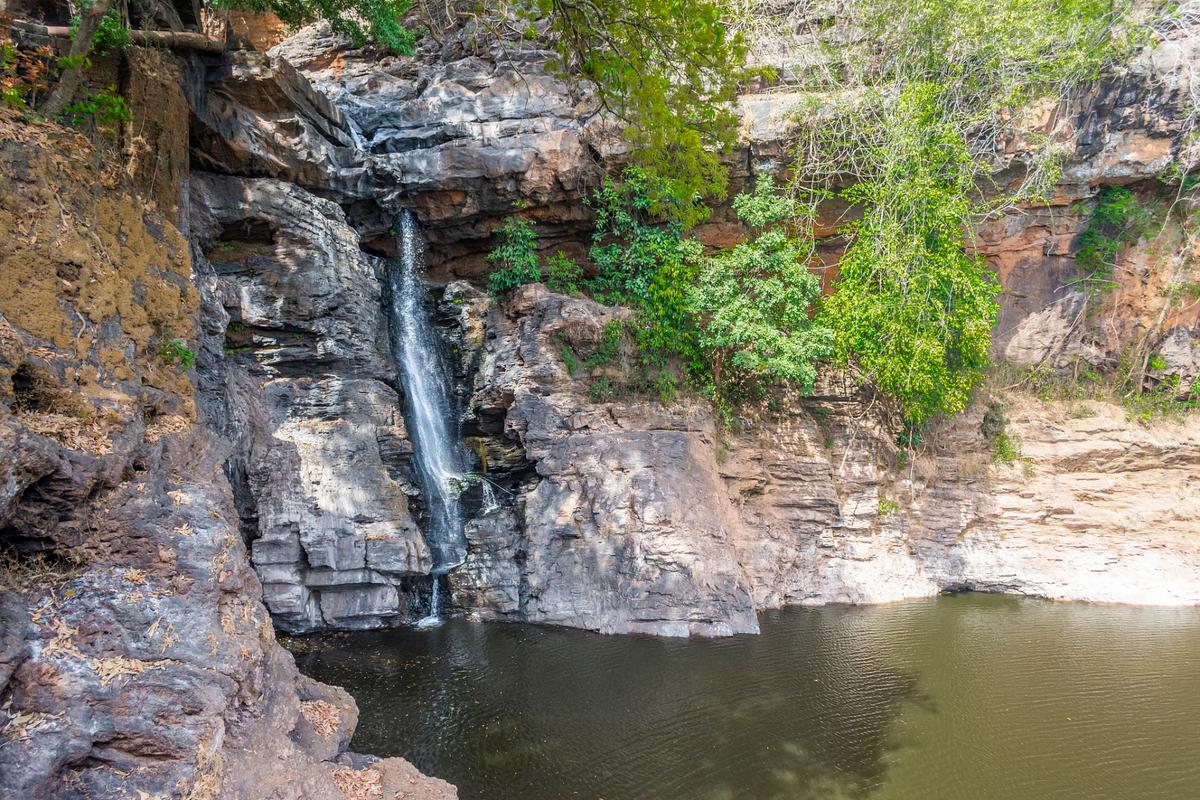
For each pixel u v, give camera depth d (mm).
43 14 10188
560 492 15367
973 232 18594
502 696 11273
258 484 13258
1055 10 17672
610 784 9008
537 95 17406
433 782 7594
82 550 5730
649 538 14539
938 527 18266
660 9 10609
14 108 6738
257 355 14086
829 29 18766
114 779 5055
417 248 17953
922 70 17922
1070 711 11305
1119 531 17984
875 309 16734
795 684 12062
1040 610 16547
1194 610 16562
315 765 6523
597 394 16359
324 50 19859
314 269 14461
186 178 11875
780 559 16656
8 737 4730
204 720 5480
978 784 9250
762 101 18062
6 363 5320
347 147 16000
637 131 12703
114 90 10148
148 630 5633
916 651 13750
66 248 6332
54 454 5363
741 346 17219
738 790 8969
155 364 7633
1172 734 10594
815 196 18500
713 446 16688
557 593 14727
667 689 11719
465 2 18547
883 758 9812
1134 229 19953
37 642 5133
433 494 16141
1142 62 18047
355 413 14648
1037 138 18078
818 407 18547
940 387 17328
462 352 17859
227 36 13773
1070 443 18891
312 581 13445
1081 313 20328
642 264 17688
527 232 17547
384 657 12672
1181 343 19812
